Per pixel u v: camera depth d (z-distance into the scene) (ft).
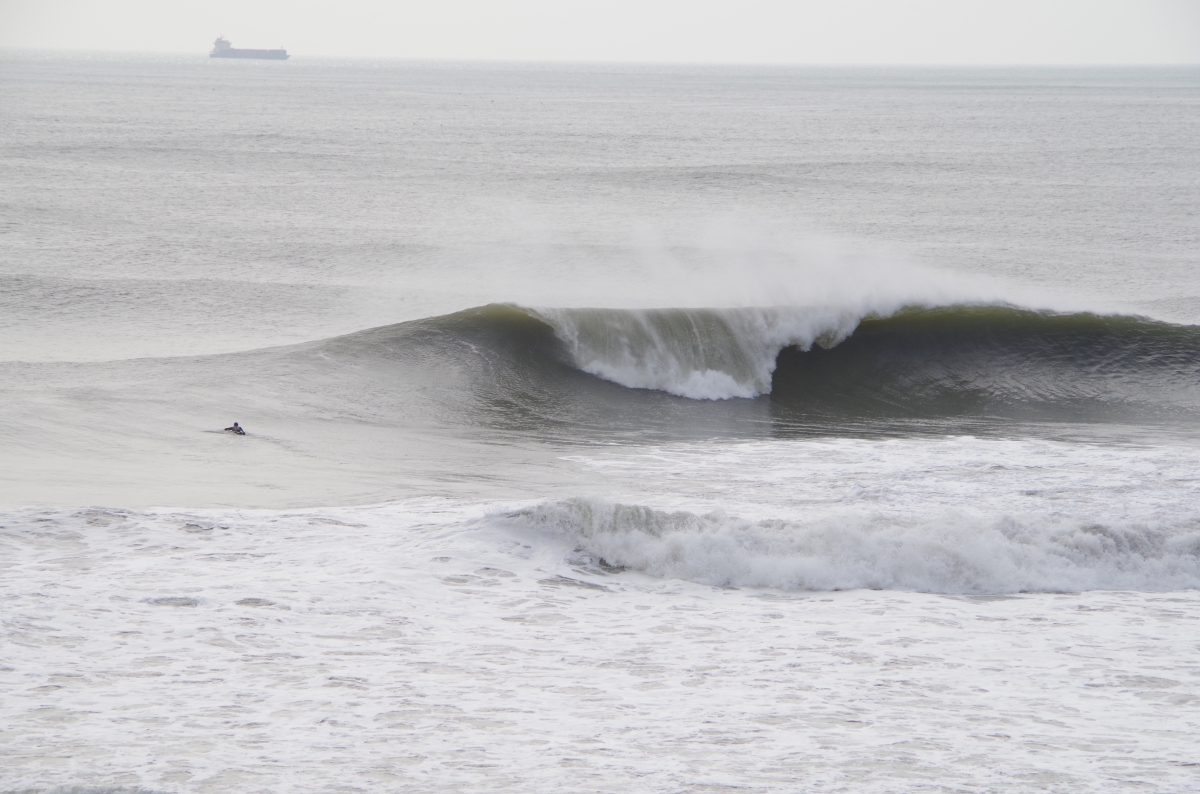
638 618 101.04
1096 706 80.48
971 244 431.02
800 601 107.86
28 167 597.11
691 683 84.33
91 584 100.99
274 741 70.74
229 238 404.16
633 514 122.21
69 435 172.45
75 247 374.02
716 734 74.02
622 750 71.05
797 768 68.44
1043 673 87.76
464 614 99.50
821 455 181.78
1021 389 238.07
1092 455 180.24
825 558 115.55
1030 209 535.60
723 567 114.42
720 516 123.54
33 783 62.85
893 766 68.95
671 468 171.42
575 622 99.04
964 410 227.20
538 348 239.50
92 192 509.76
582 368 237.66
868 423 214.69
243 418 192.75
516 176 631.15
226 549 115.03
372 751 69.77
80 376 208.85
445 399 216.33
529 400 222.28
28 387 197.98
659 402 229.45
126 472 155.43
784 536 118.93
